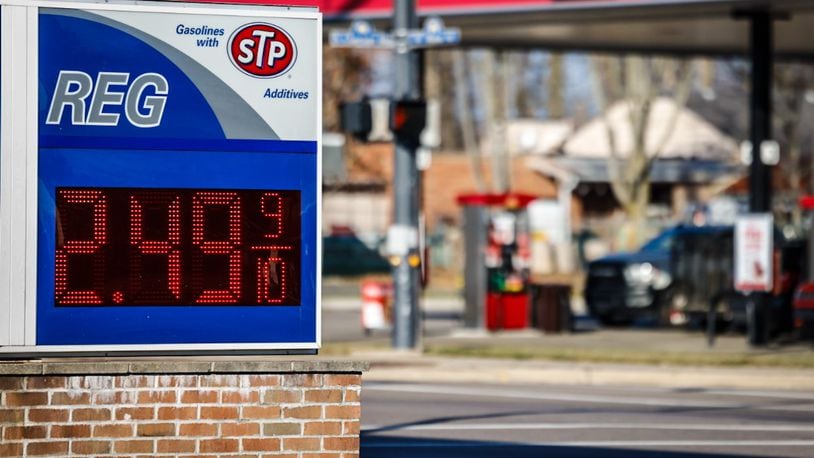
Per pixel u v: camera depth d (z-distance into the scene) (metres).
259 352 14.73
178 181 14.59
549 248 84.31
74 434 14.27
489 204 43.84
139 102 14.55
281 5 14.94
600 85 80.44
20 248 14.28
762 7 38.66
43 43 14.39
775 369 33.28
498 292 44.19
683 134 106.12
